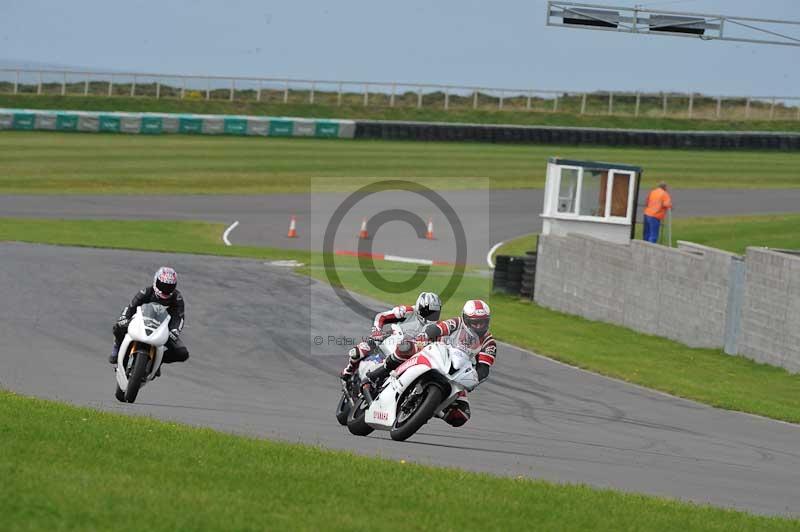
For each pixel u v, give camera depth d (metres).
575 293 93.31
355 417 39.19
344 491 25.03
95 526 19.30
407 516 22.94
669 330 82.19
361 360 38.62
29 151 189.88
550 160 107.06
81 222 129.38
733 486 35.03
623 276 87.62
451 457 35.62
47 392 45.72
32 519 19.30
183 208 148.25
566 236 95.00
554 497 27.12
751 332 73.94
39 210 139.50
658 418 50.50
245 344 62.25
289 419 43.03
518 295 100.44
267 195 163.00
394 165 189.50
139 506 20.97
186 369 54.38
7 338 59.06
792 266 69.81
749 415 53.53
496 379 57.94
